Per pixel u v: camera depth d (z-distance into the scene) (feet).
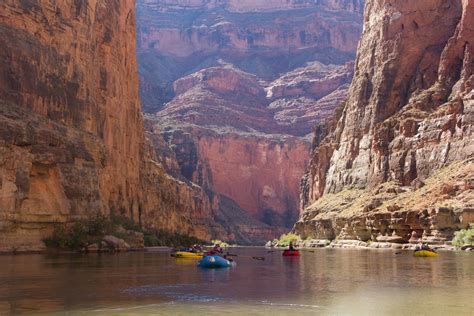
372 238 295.89
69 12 236.43
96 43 271.08
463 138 300.81
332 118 530.68
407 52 403.54
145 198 371.97
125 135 324.39
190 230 494.18
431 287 90.27
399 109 391.45
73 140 214.48
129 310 67.36
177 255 195.42
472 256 182.60
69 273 114.11
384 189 333.01
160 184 431.43
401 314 64.64
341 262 164.86
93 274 112.98
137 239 254.47
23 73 200.23
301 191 581.53
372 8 455.22
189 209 547.49
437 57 386.32
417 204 270.87
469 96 308.19
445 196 260.62
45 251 189.37
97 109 265.34
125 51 333.01
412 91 387.55
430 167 317.01
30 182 189.67
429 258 174.40
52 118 213.25
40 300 75.10
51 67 216.54
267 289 88.43
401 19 413.39
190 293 83.20
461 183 259.19
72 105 228.02
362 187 392.88
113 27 298.97
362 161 404.98
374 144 371.15
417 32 402.93
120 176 306.55
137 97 355.77
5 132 174.70
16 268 124.88
